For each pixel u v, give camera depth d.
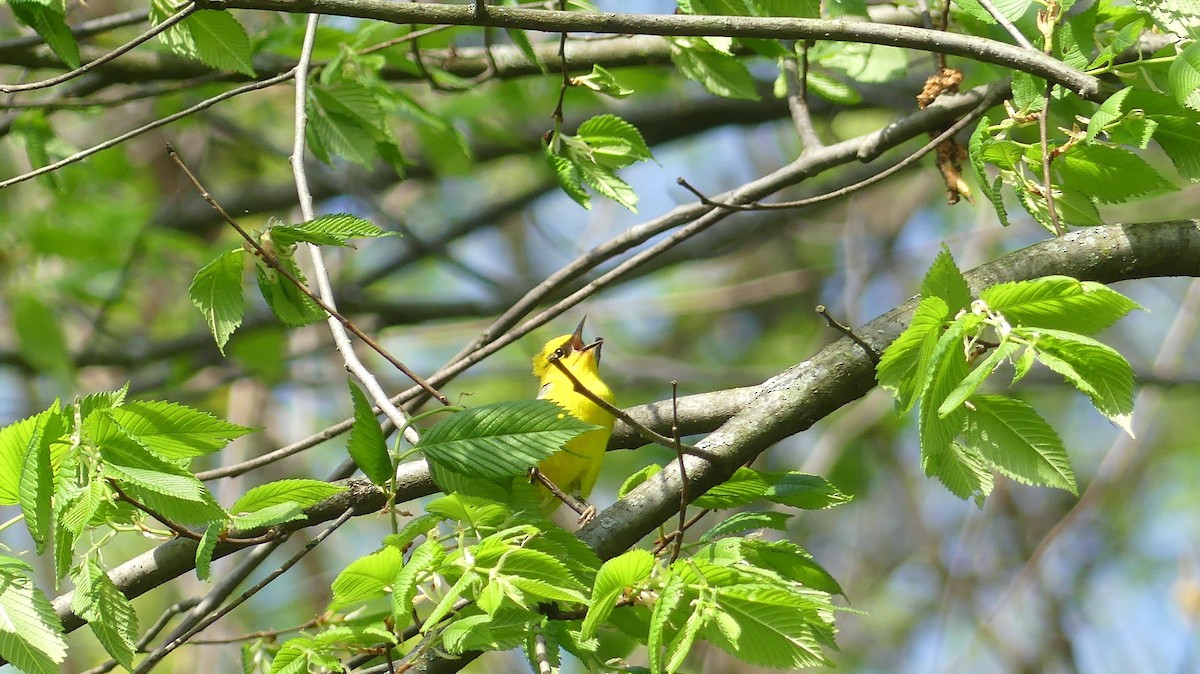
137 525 6.43
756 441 7.13
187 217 18.47
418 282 22.64
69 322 18.06
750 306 22.80
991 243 18.64
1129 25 7.60
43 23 9.38
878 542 19.03
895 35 7.28
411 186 21.39
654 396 20.00
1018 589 14.67
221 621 16.59
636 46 11.73
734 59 10.18
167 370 17.83
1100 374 5.62
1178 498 18.41
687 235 9.53
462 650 5.59
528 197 18.69
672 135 17.92
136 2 18.52
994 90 8.55
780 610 5.63
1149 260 7.43
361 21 12.86
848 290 17.66
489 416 6.29
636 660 12.69
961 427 6.13
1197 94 7.36
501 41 14.77
